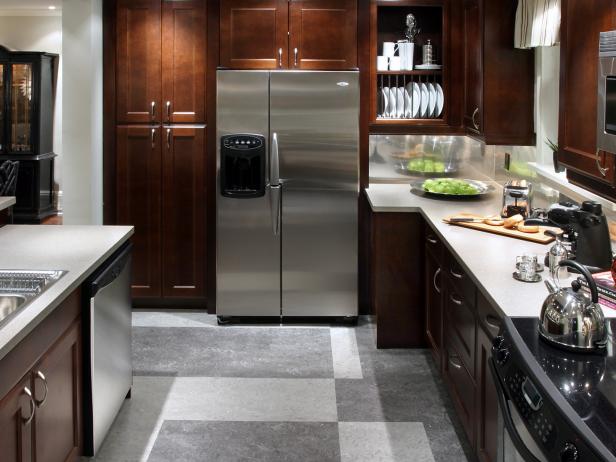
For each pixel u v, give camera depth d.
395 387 3.96
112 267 3.25
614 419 1.54
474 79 4.52
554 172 3.76
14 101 8.78
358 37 4.96
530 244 3.37
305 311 5.05
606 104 2.16
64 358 2.77
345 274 5.02
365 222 5.10
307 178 4.92
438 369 4.02
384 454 3.23
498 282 2.70
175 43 5.04
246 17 4.94
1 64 8.73
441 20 5.04
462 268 3.25
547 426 1.61
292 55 4.95
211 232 5.15
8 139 8.80
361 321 5.12
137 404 3.71
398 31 5.21
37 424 2.47
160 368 4.20
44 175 9.02
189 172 5.14
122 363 3.50
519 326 2.14
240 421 3.54
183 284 5.25
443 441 3.34
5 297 2.60
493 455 2.66
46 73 8.98
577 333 1.93
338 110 4.86
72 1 4.91
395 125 5.04
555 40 3.52
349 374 4.15
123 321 3.50
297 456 3.21
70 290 2.67
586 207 2.84
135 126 5.11
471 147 5.32
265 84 4.83
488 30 4.17
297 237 4.98
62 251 3.18
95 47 5.00
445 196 4.71
